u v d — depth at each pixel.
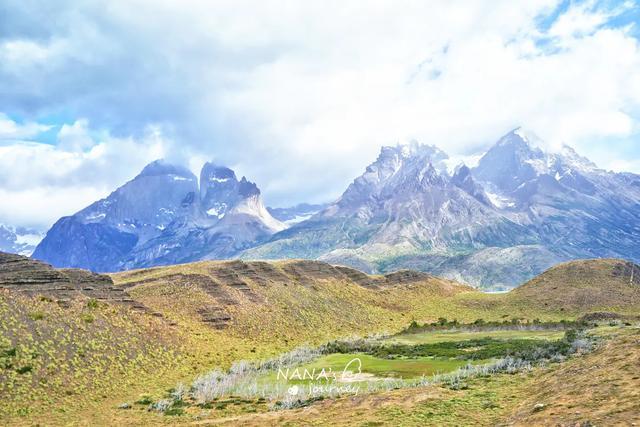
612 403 39.62
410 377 82.31
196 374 93.06
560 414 40.44
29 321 87.88
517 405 50.12
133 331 102.62
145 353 96.19
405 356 105.00
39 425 59.75
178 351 103.12
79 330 92.50
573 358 73.25
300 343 132.50
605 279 188.00
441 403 55.12
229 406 69.44
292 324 146.50
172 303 135.50
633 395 40.12
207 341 115.50
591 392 44.28
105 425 60.81
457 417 49.31
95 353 87.50
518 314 172.50
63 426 60.00
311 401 67.19
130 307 115.62
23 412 63.94
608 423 35.09
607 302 169.25
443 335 142.25
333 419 54.34
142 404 71.56
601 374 49.34
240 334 129.25
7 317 86.00
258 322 139.50
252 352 116.25
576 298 175.38
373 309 182.12
